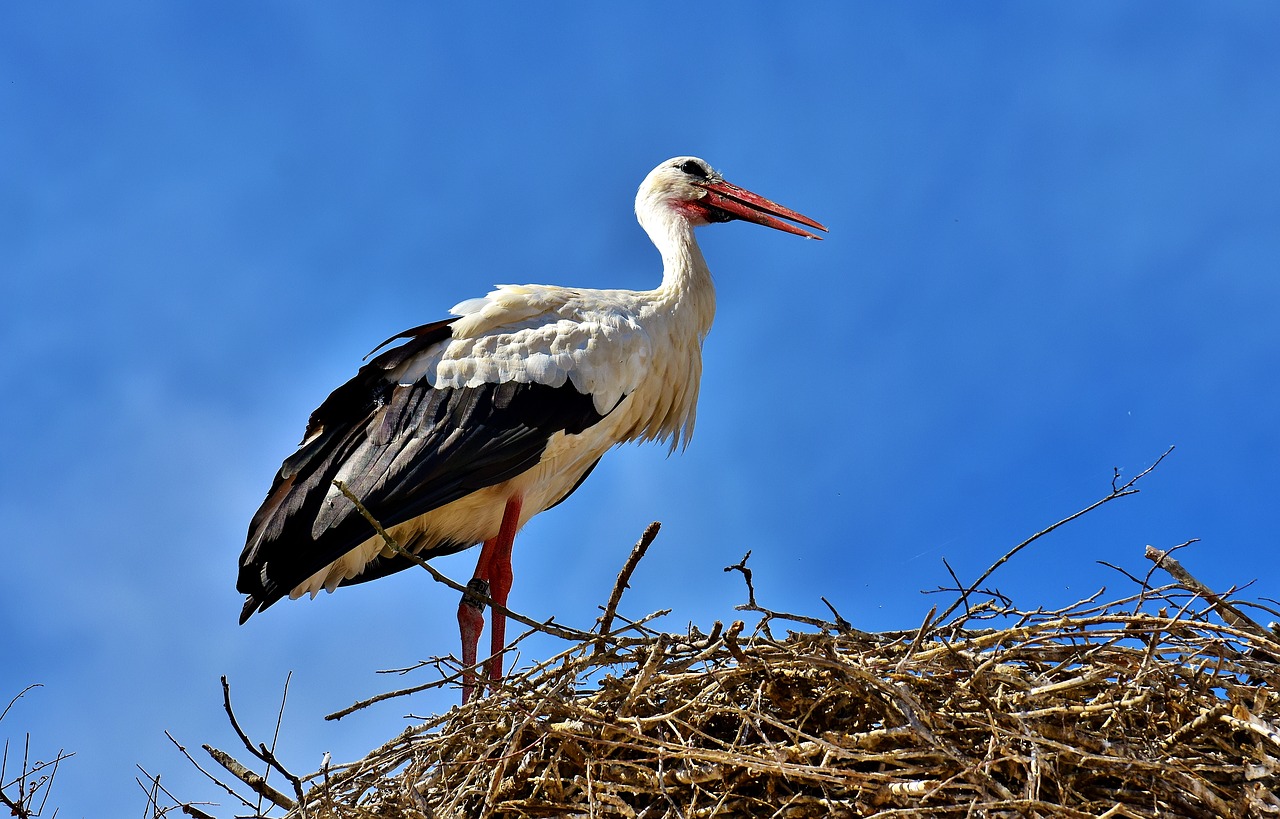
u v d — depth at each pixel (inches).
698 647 419.5
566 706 408.2
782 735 414.0
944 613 426.3
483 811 405.1
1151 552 446.6
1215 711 391.2
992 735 383.2
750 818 401.7
